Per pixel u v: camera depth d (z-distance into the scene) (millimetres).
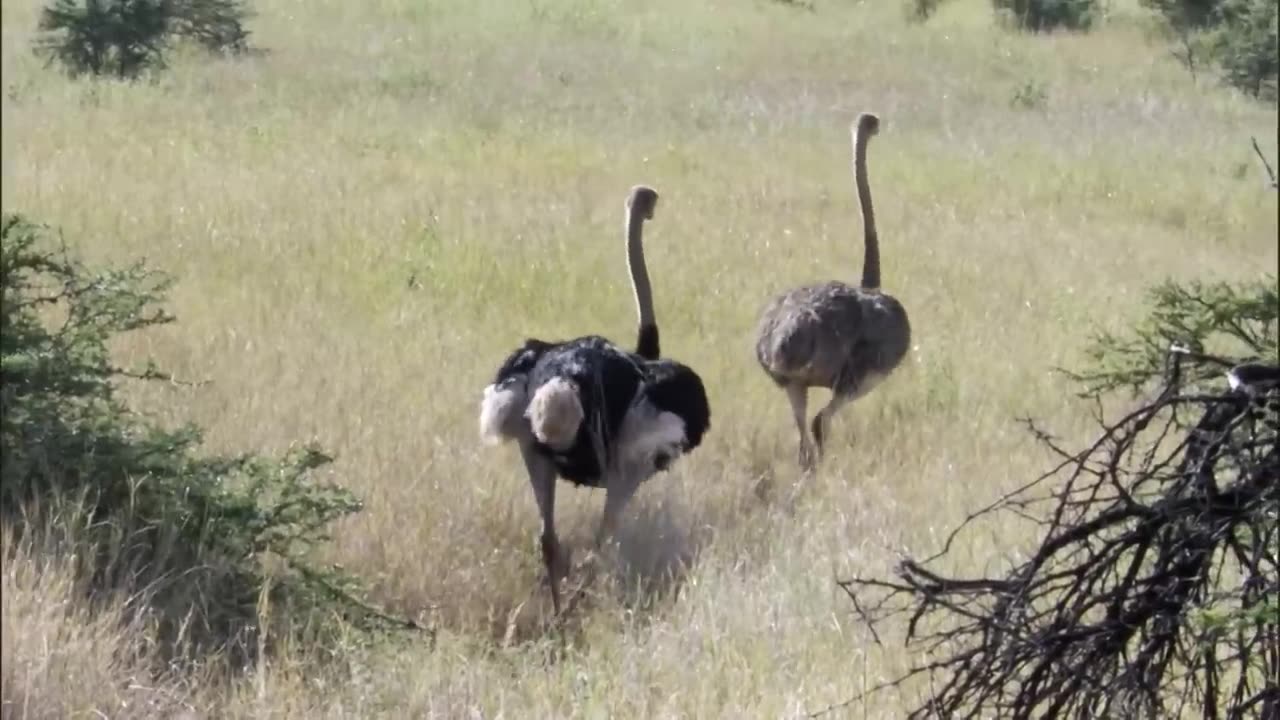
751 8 114938
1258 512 15266
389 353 38156
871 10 117875
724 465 34156
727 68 95312
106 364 26969
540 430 26703
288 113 72312
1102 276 53281
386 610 26781
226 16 91062
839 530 29031
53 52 84625
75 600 22250
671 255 50406
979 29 113375
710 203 59750
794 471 34875
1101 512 16281
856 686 22250
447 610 27281
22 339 25234
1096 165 74375
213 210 51250
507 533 30141
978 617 15664
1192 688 17734
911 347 42219
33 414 24953
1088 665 15766
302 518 25594
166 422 31469
